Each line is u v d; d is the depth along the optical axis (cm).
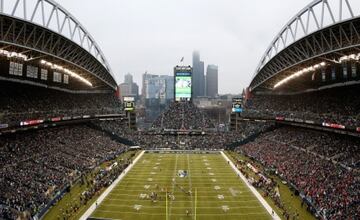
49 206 4650
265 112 10606
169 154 9519
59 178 5694
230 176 6719
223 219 4322
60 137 8125
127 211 4600
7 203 4250
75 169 6475
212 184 6081
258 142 9788
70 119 8050
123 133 11275
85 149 8131
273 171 6775
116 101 13050
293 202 5012
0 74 6831
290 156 7281
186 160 8544
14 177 5069
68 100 9812
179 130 11819
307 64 7188
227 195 5394
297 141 8075
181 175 6725
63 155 7062
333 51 5509
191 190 5669
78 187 5728
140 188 5788
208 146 10475
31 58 6419
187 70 14412
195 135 11675
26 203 4388
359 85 7712
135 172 7056
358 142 6328
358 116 6356
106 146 9206
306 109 8825
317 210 4338
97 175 6481
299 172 6084
